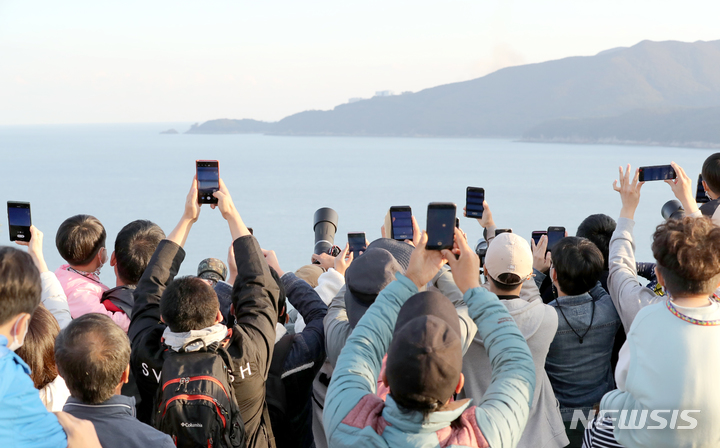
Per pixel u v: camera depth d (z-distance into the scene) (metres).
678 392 2.12
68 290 3.65
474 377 2.79
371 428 1.80
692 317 2.21
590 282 3.32
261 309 2.74
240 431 2.48
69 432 1.93
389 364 1.75
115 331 2.32
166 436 2.28
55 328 2.68
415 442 1.73
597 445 2.54
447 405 1.81
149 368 2.68
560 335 3.31
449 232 2.21
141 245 3.49
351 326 2.62
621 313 3.10
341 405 1.93
